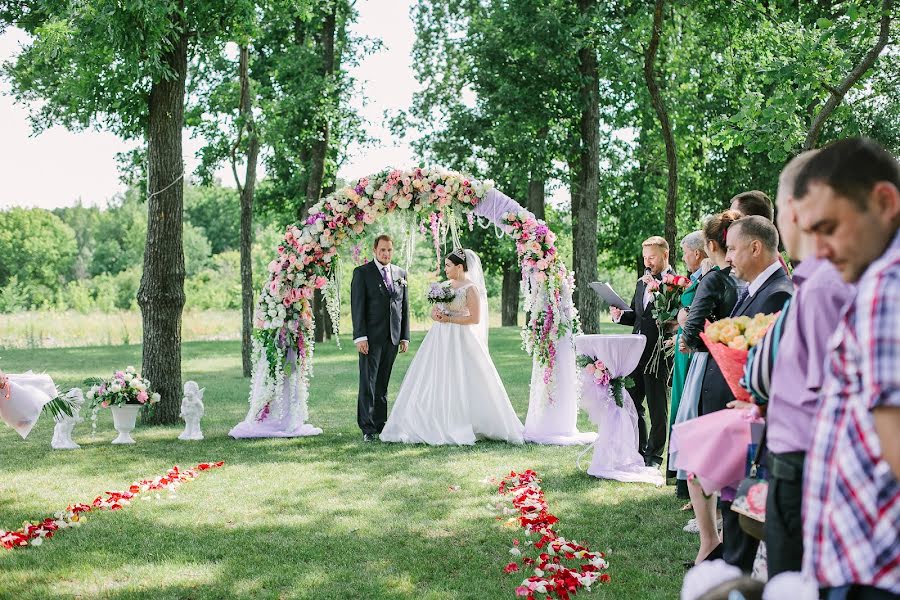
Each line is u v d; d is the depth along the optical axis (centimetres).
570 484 624
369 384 831
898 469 157
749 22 1320
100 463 712
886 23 860
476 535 491
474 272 841
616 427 652
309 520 527
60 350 2250
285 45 1986
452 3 2186
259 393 857
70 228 7700
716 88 1669
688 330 429
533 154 1848
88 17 872
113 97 949
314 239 852
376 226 910
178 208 966
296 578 417
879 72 1270
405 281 864
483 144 2039
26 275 7200
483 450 771
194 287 6031
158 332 951
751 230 371
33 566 435
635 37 1554
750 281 378
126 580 414
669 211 1303
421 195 843
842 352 176
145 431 894
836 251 183
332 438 841
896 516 167
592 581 400
